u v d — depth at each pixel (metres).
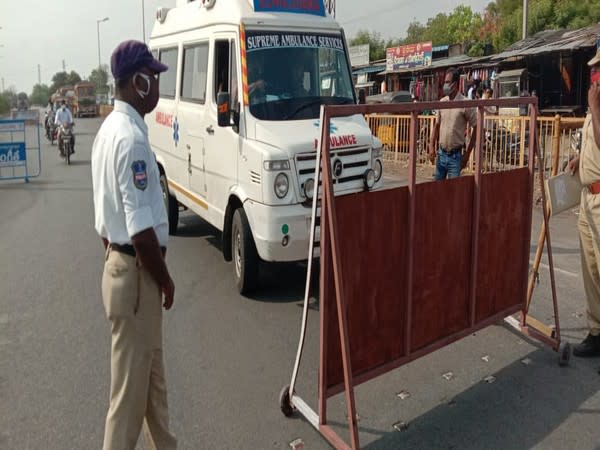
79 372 4.38
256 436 3.56
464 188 3.95
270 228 5.36
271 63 5.96
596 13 30.55
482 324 4.27
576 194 4.62
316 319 5.37
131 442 2.83
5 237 8.59
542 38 23.11
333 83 6.30
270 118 5.75
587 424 3.65
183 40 7.41
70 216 10.06
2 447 3.46
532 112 4.41
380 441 3.50
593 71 4.19
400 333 3.69
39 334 5.06
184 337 4.99
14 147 14.21
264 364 4.51
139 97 2.80
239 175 5.78
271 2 6.12
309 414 3.55
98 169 2.76
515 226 4.48
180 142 7.47
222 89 6.36
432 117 12.70
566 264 6.74
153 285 2.79
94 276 6.66
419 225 3.68
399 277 3.61
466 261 4.07
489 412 3.79
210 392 4.09
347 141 5.67
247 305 5.71
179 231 8.66
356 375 3.48
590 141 4.23
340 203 3.23
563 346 4.37
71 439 3.54
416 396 4.00
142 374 2.81
